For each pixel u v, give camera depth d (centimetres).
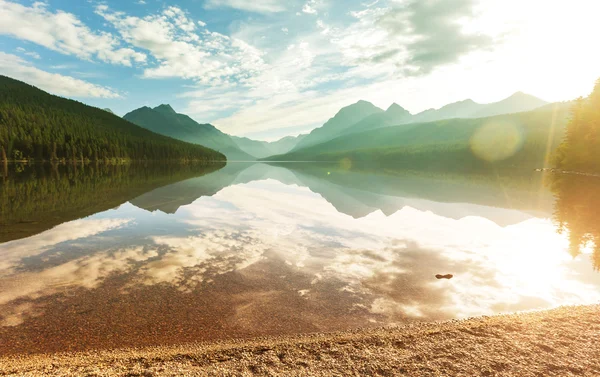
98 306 1056
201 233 2102
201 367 702
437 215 2902
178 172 9956
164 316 998
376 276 1377
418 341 825
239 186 5569
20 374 669
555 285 1302
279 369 688
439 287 1268
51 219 2456
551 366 694
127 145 16350
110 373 675
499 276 1401
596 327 900
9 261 1480
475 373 666
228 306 1074
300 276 1361
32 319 962
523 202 3766
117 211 2858
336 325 959
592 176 8188
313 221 2569
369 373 670
